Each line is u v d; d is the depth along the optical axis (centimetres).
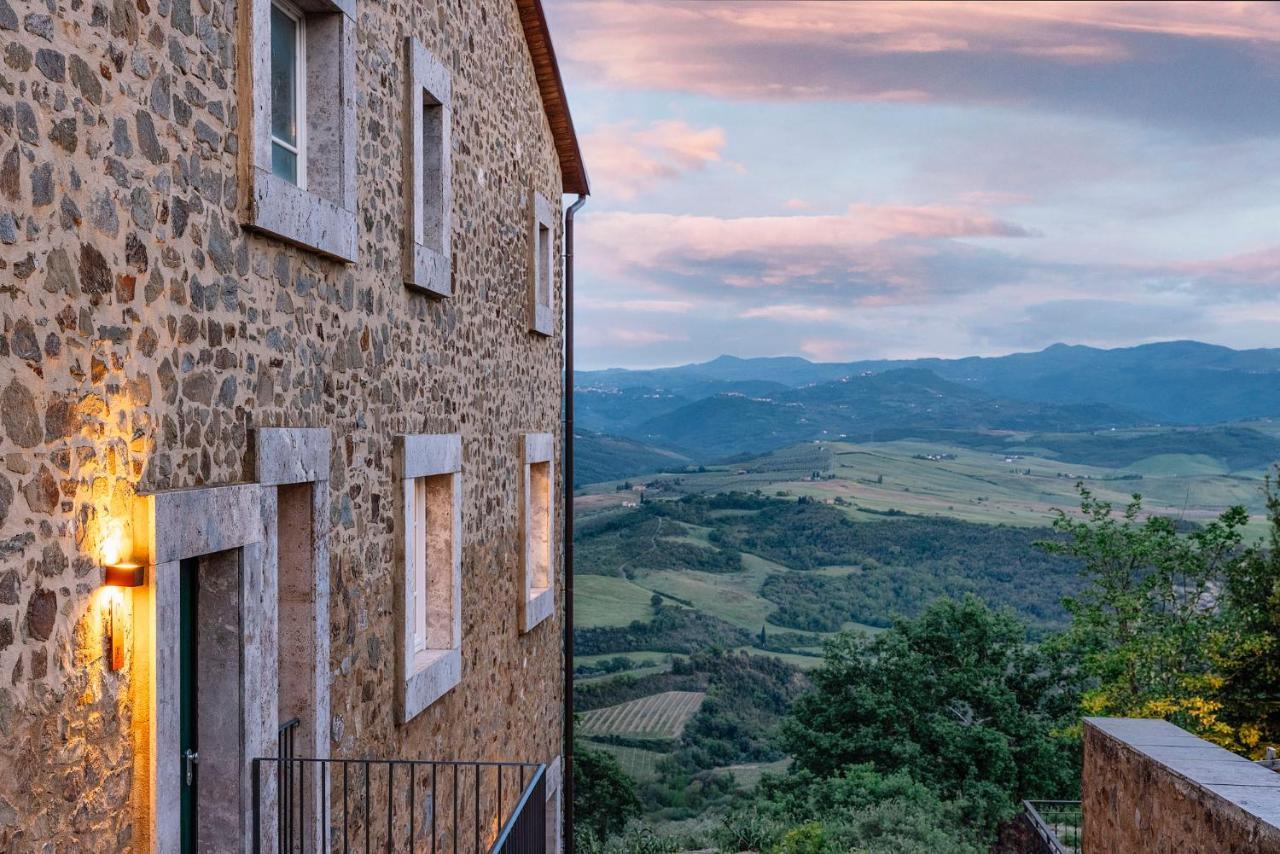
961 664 2820
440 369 645
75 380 301
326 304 479
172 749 343
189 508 352
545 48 870
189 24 362
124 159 325
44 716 287
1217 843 434
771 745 4906
